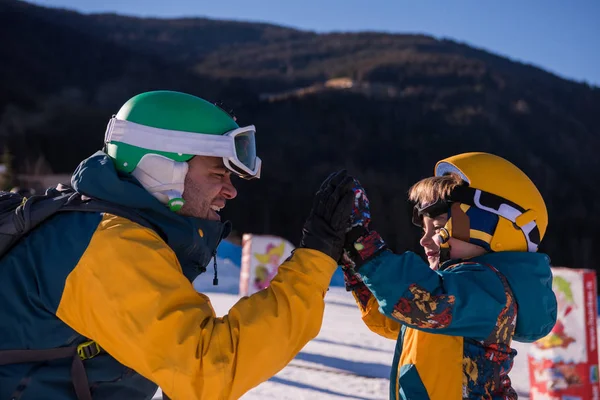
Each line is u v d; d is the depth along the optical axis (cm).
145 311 151
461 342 199
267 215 4912
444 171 228
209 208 186
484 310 192
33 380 157
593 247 5216
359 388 545
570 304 493
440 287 192
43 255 159
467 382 196
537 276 206
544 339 501
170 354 150
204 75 11075
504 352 199
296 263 172
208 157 182
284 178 5950
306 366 625
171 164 174
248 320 160
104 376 163
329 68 14788
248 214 4925
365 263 190
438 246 219
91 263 155
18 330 158
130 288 152
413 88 11531
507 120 10381
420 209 219
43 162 4922
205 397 150
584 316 490
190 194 180
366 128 8369
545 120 10812
